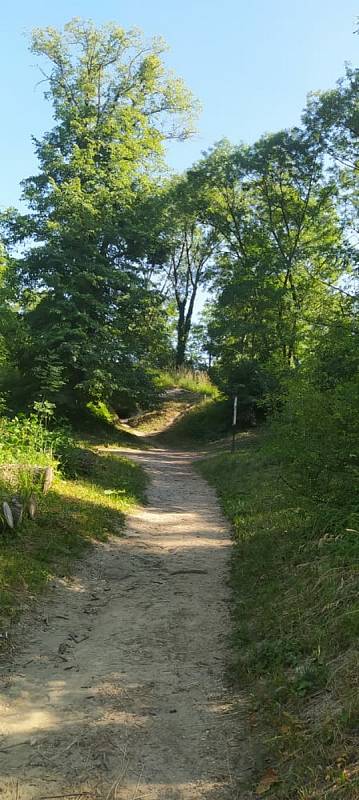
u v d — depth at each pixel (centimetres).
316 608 498
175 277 4912
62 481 1157
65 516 900
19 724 384
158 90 3294
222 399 3216
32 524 816
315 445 685
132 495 1241
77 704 412
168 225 3047
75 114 2884
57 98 3016
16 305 2786
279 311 2681
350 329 899
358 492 648
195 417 3466
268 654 460
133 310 2916
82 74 3034
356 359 780
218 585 698
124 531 948
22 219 2778
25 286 2770
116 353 2716
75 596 640
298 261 2811
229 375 2956
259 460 1567
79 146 2950
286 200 2870
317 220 2803
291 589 572
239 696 425
